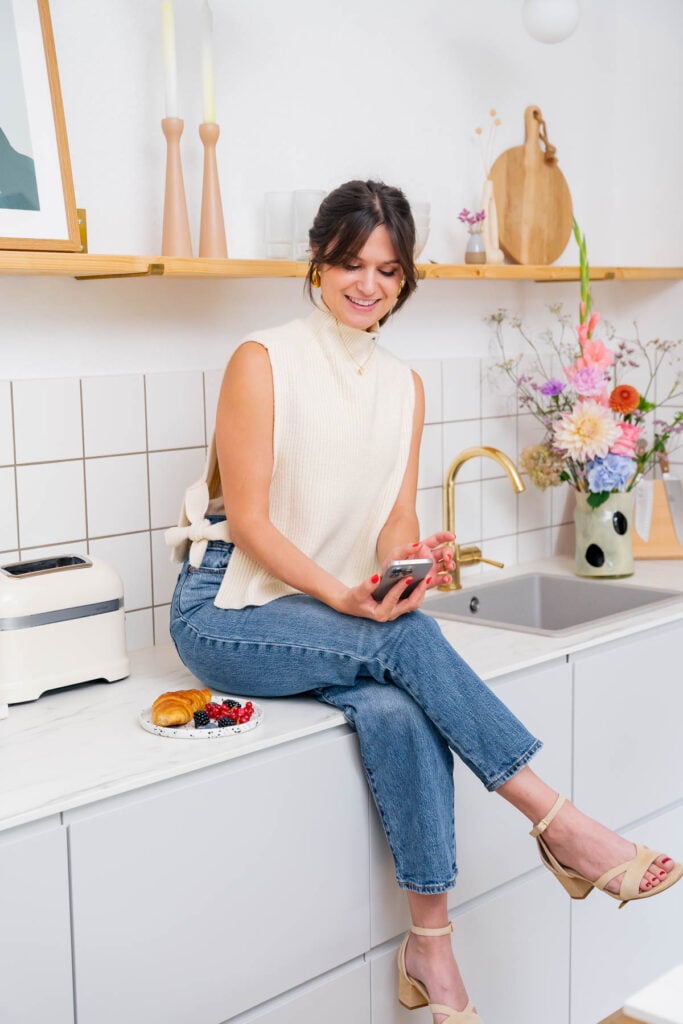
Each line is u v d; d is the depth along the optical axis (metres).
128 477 2.26
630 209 3.24
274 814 1.72
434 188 2.77
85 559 2.00
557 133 3.05
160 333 2.31
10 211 1.93
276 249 2.33
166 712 1.74
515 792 1.79
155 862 1.59
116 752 1.66
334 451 1.93
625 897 1.75
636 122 3.21
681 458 3.22
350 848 1.83
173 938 1.62
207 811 1.64
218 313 2.40
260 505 1.89
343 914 1.84
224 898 1.67
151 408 2.28
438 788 1.79
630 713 2.36
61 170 2.00
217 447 1.93
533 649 2.19
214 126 2.20
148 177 2.26
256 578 1.92
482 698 1.77
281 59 2.45
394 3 2.65
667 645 2.44
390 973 1.93
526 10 2.65
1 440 2.08
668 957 2.55
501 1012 2.14
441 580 1.81
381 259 1.89
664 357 3.22
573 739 2.23
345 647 1.80
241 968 1.70
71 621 1.93
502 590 2.82
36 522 2.13
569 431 2.72
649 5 3.20
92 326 2.20
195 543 2.00
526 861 2.15
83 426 2.18
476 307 2.92
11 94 1.94
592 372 2.70
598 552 2.81
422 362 2.77
